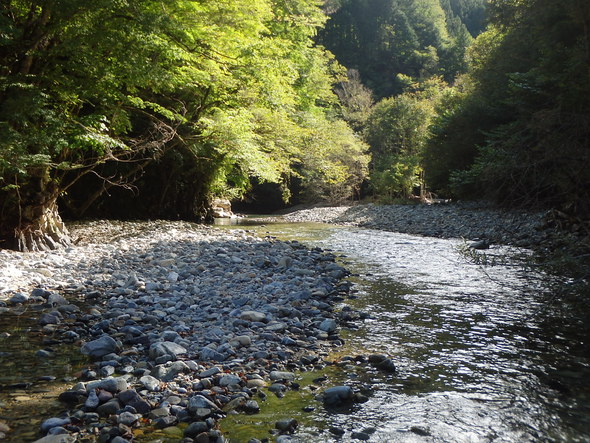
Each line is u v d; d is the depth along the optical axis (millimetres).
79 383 4418
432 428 3875
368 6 84938
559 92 14477
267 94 18828
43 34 11070
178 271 10141
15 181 11773
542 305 7852
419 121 53812
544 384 4742
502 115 27969
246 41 15609
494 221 20078
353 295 8594
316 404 4309
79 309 7258
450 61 80062
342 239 18656
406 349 5805
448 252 14477
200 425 3766
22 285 8578
